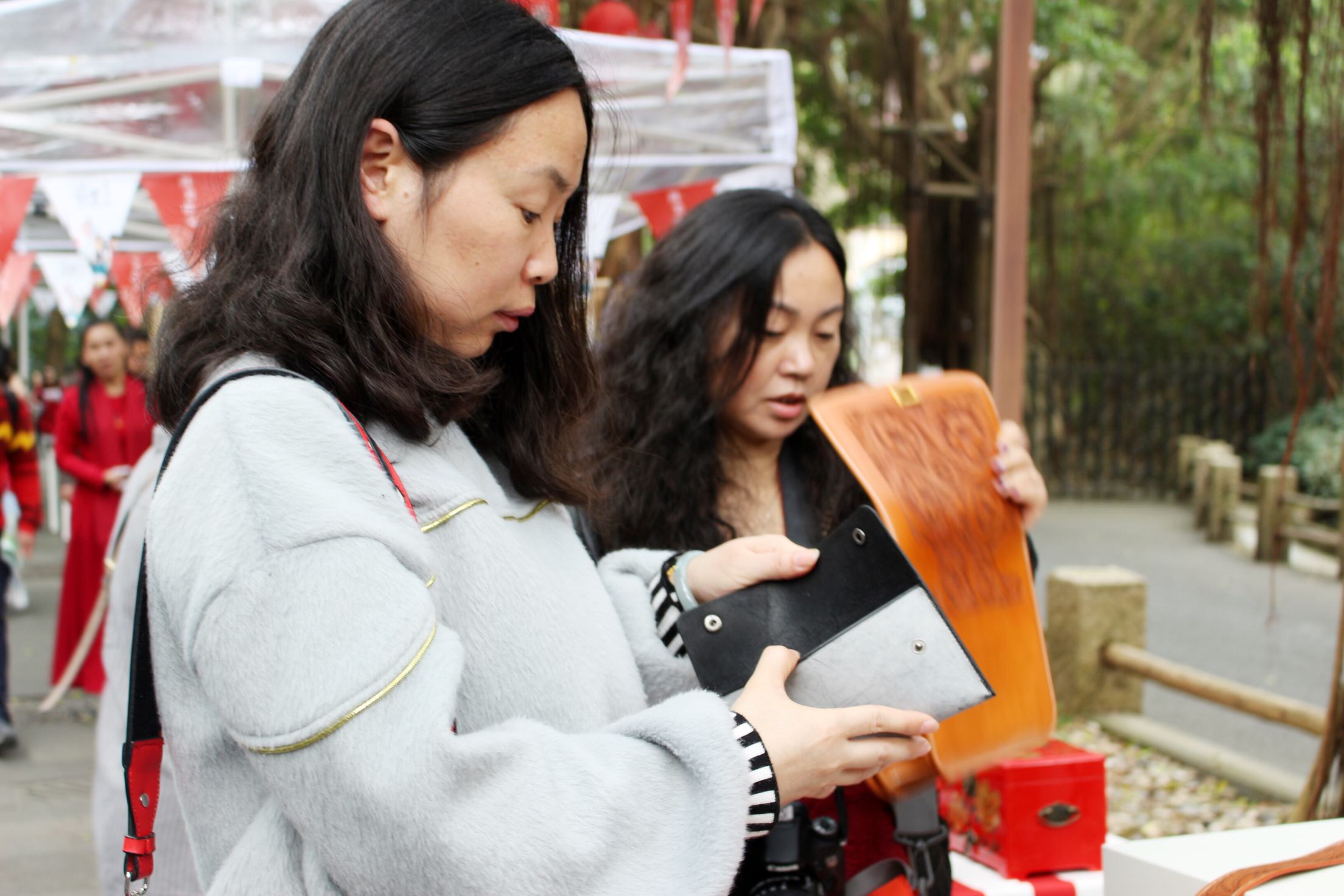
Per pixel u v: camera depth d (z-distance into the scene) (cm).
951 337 1331
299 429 79
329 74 85
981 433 141
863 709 92
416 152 84
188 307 88
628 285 184
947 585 130
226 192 95
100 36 311
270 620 72
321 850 73
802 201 170
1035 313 1420
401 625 74
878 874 124
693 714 85
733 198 169
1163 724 455
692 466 165
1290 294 247
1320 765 235
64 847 331
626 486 164
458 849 71
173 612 77
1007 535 137
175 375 86
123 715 192
